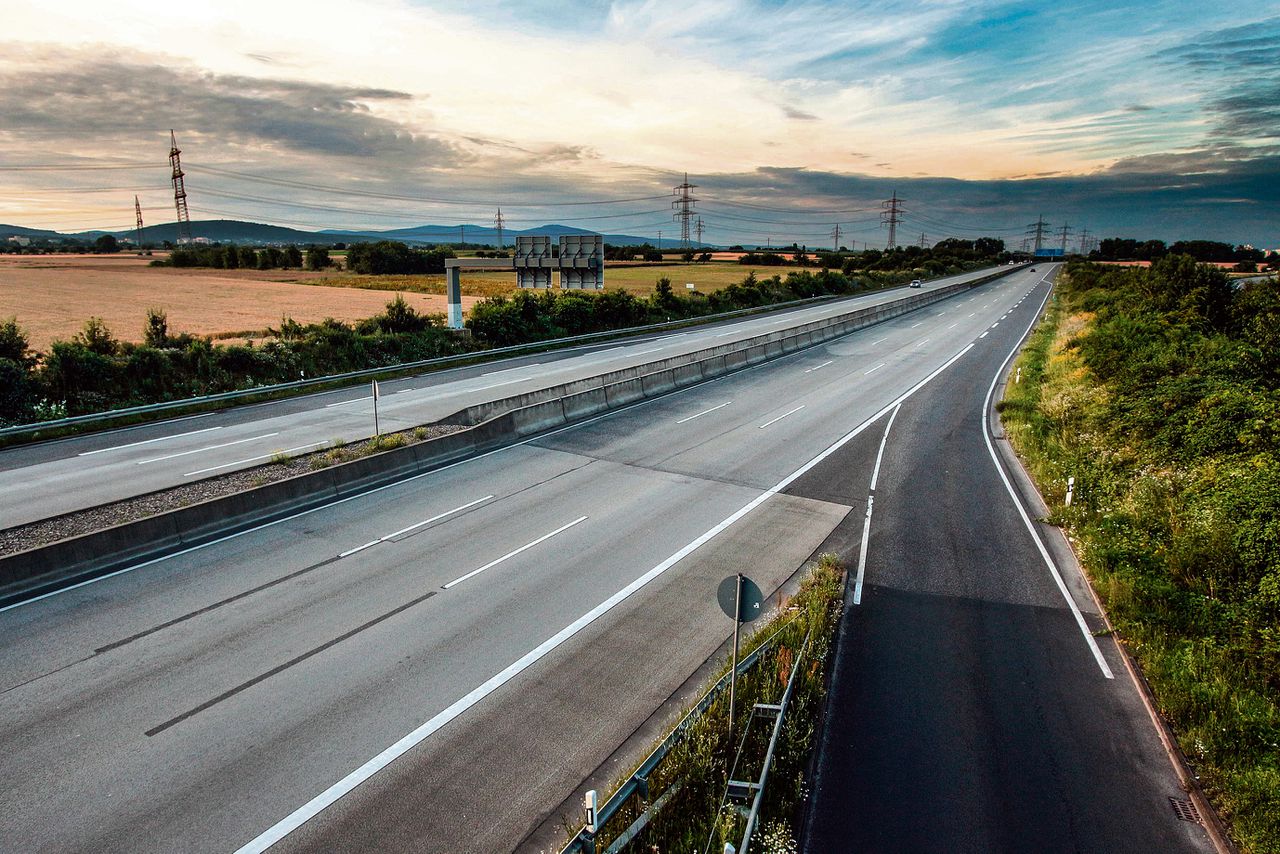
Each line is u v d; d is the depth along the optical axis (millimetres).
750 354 39031
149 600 12039
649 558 14180
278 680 9852
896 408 28047
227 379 30078
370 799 7789
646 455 21422
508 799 7852
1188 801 8086
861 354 42500
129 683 9688
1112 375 27438
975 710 9625
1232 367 21234
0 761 8141
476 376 35094
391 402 28641
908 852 7273
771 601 12602
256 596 12258
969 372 36438
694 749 8383
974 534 15695
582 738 8859
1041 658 10930
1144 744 9008
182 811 7516
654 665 10484
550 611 11977
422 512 16469
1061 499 17547
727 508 17047
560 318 49250
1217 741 8867
